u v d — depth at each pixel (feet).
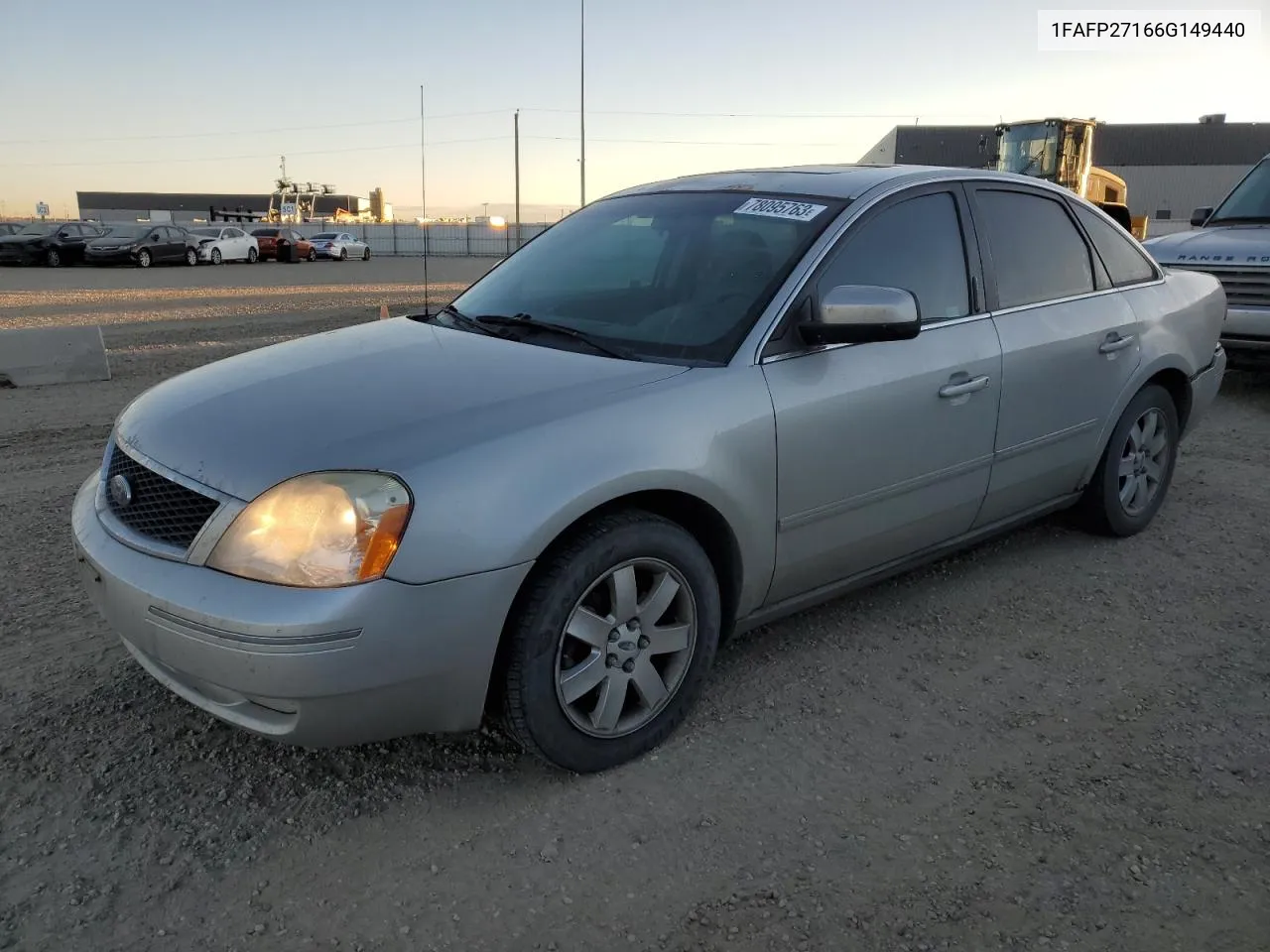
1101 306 13.83
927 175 12.09
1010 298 12.56
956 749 9.62
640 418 8.86
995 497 12.60
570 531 8.62
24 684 10.58
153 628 7.95
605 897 7.61
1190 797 8.84
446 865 7.97
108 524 8.80
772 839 8.28
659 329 10.34
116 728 9.81
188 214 305.53
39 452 20.25
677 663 9.57
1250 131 220.02
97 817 8.47
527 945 7.13
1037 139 71.41
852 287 9.72
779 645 11.78
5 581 13.32
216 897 7.58
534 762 9.39
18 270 92.68
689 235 11.53
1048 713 10.28
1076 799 8.80
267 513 7.67
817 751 9.57
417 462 7.86
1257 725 10.03
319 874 7.86
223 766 9.24
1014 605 12.90
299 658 7.43
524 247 13.65
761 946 7.13
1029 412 12.59
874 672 11.12
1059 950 7.09
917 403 11.02
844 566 11.12
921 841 8.26
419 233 196.44
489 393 8.92
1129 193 219.61
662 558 9.11
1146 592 13.30
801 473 10.06
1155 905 7.52
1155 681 10.93
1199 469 19.17
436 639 7.81
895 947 7.12
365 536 7.57
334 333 11.90
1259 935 7.23
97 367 28.94
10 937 7.11
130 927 7.26
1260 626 12.30
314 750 9.50
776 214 11.22
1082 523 15.10
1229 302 24.27
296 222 209.15
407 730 8.21
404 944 7.14
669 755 9.50
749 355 9.77
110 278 81.00
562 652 8.64
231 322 44.65
